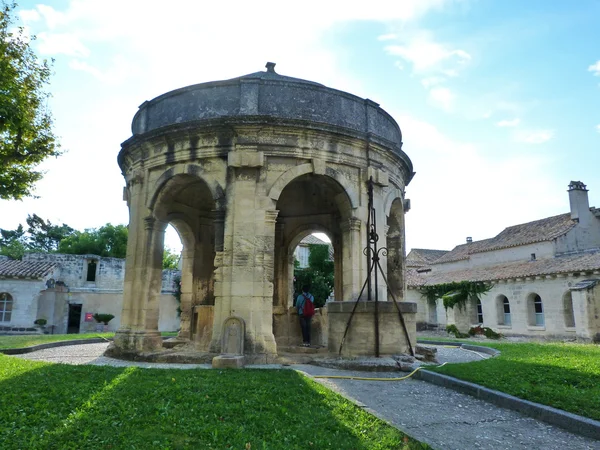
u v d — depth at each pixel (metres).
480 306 38.09
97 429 6.21
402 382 10.73
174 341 17.12
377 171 15.70
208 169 14.59
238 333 12.90
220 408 7.27
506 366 11.52
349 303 13.86
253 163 14.03
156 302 15.14
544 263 34.06
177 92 15.48
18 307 35.78
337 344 13.91
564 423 7.17
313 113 14.92
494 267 39.94
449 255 48.59
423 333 39.56
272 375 10.09
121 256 53.62
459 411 8.06
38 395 7.77
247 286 13.39
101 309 40.97
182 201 18.73
